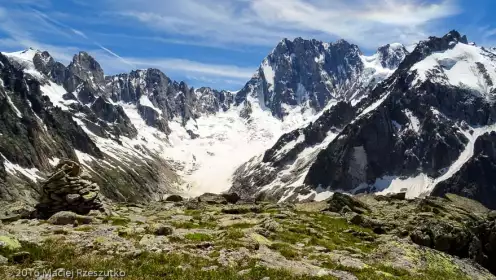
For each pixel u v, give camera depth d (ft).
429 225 162.30
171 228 126.11
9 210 170.91
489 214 198.39
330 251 126.72
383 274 107.04
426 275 116.78
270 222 145.38
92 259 94.84
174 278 86.28
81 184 169.07
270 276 92.07
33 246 101.91
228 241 117.50
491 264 173.06
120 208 192.65
